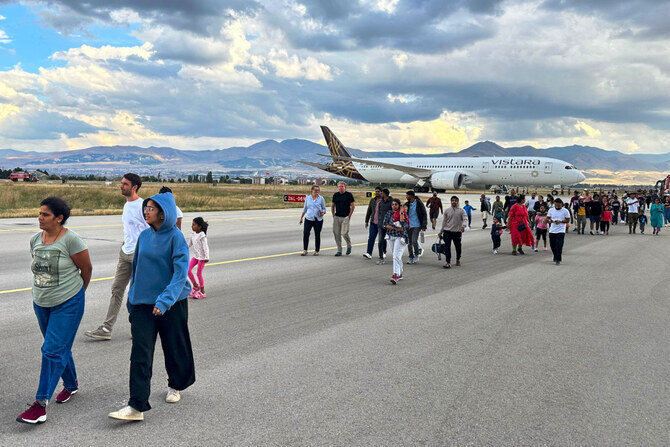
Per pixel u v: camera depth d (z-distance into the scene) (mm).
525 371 5055
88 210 28188
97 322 6680
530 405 4223
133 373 3875
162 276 4109
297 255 13727
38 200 35781
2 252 12812
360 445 3498
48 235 4078
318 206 13531
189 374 4246
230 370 4965
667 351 5777
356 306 7879
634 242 19422
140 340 3961
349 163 74312
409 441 3561
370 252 13453
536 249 16188
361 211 34625
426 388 4562
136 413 3842
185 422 3846
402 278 10641
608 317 7387
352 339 6086
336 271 11258
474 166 61000
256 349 5637
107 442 3512
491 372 5016
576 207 23672
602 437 3676
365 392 4449
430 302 8281
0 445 3436
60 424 3805
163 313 3891
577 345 5977
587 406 4223
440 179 58281
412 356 5477
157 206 4062
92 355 5387
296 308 7656
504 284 10078
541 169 56938
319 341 5977
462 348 5797
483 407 4168
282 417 3934
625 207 30797
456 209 12125
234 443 3510
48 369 3875
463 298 8648
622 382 4785
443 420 3912
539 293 9172
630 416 4039
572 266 12789
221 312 7328
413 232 12938
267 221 24672
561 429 3789
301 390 4480
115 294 6008
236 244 15867
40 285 4004
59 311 4023
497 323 6969
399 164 67938
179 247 4113
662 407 4223
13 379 4641
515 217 15070
